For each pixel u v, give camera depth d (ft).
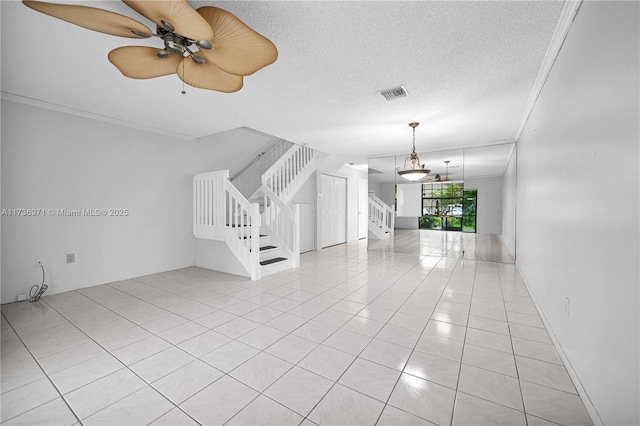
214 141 17.53
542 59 7.76
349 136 16.11
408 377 5.88
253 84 9.36
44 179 11.18
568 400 5.17
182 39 5.60
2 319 8.96
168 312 9.52
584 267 5.32
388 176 21.71
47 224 11.29
